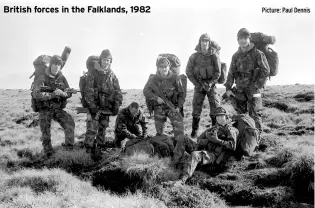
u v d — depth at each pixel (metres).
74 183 7.02
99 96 8.62
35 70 9.20
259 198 6.37
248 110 8.32
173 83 8.52
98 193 6.64
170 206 6.21
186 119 13.86
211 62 8.69
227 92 8.48
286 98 19.00
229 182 6.86
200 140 7.68
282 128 11.33
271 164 7.54
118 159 7.98
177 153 7.70
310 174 6.60
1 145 10.71
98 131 8.85
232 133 7.35
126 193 6.77
